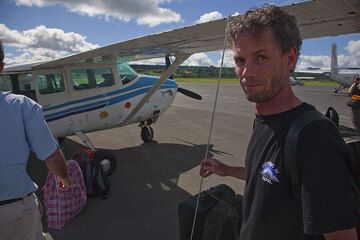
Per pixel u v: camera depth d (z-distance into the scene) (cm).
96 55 551
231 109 1506
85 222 395
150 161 656
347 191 94
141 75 724
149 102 737
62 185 240
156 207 438
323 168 95
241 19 116
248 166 122
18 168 192
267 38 110
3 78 539
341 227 91
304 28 306
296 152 100
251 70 112
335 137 98
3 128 187
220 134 933
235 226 183
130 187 509
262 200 111
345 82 3059
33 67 553
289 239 107
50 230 376
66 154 731
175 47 543
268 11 113
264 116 118
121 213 419
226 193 216
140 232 373
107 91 646
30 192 201
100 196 462
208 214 191
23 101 197
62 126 596
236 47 116
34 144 198
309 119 102
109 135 902
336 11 243
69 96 598
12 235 199
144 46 517
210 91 2798
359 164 101
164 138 873
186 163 645
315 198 94
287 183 106
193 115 1280
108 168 557
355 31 316
